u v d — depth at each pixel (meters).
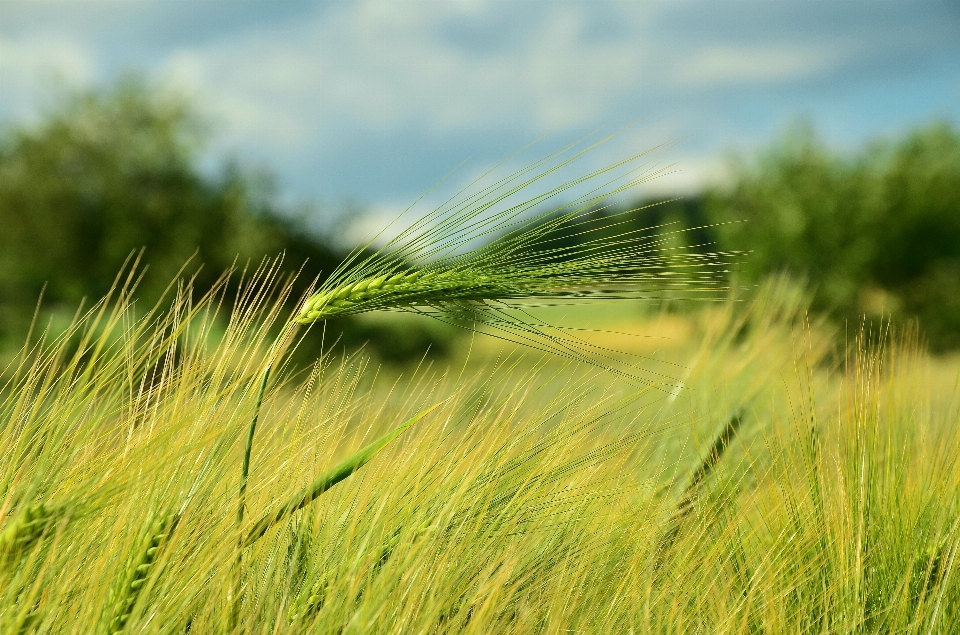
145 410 1.24
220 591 1.22
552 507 1.33
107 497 1.20
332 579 1.25
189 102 11.72
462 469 1.31
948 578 1.32
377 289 1.26
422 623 1.23
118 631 1.20
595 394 1.37
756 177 12.99
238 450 1.27
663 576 1.33
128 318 1.23
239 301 1.26
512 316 1.26
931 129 13.23
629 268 1.23
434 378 1.33
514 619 1.27
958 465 1.39
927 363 1.44
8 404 1.23
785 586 1.34
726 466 1.41
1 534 1.17
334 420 1.31
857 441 1.39
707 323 1.52
